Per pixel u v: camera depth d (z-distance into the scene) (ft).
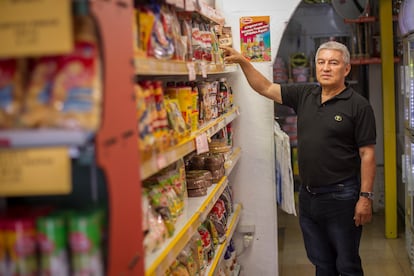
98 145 4.30
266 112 15.30
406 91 16.78
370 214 12.17
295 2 14.85
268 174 15.47
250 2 14.99
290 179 14.69
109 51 4.63
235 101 15.39
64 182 4.11
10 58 4.50
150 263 6.42
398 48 21.99
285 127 26.91
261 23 15.02
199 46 10.11
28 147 4.20
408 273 16.51
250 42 15.07
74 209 4.81
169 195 8.19
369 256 18.26
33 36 4.13
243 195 15.62
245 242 15.60
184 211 8.97
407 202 17.30
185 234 8.02
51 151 4.14
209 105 11.33
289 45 27.84
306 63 26.96
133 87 5.40
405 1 16.43
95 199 5.01
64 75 4.39
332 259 13.16
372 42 23.48
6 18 4.17
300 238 20.77
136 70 5.64
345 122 12.00
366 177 12.04
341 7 23.49
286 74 27.73
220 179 12.16
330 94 12.28
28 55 4.46
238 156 14.58
